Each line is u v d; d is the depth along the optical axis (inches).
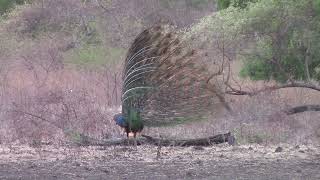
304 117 1208.8
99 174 807.7
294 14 1338.6
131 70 984.3
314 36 1332.4
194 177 789.2
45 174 806.5
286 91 1378.0
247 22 1312.7
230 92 1159.6
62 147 1028.5
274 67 1406.3
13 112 1137.4
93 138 1074.7
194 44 1115.3
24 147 1037.8
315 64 1435.8
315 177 795.4
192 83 985.5
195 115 999.0
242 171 836.6
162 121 992.2
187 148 1048.2
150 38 979.3
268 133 1139.9
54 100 1183.6
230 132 1100.5
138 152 991.6
